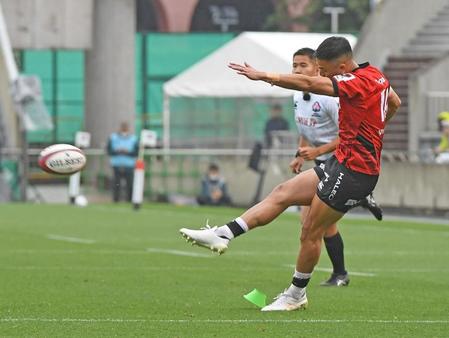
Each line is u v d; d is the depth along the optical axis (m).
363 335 29.45
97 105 106.62
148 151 96.69
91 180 98.81
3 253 50.69
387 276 43.16
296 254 51.12
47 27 103.69
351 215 80.94
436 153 82.00
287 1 164.25
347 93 31.27
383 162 82.81
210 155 94.69
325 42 31.72
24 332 29.69
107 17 106.00
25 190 94.69
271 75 30.47
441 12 103.69
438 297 37.00
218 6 172.00
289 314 32.88
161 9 170.88
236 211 83.25
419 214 80.00
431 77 96.31
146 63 132.88
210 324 30.98
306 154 38.78
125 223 69.56
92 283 40.09
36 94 92.69
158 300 35.78
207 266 45.88
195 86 102.44
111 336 29.12
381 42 101.88
